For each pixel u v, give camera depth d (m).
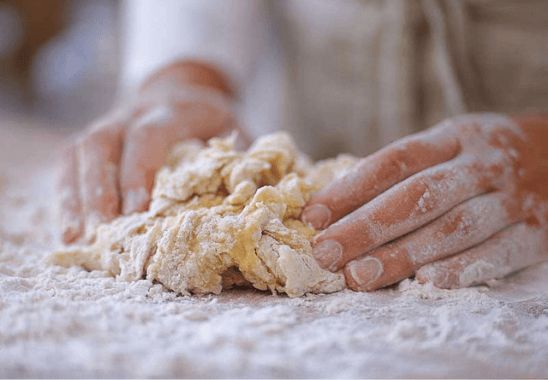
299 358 0.34
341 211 0.42
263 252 0.40
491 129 0.46
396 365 0.34
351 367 0.34
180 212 0.43
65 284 0.41
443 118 0.61
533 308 0.40
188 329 0.36
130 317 0.37
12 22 1.27
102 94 1.31
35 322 0.36
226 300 0.40
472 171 0.43
